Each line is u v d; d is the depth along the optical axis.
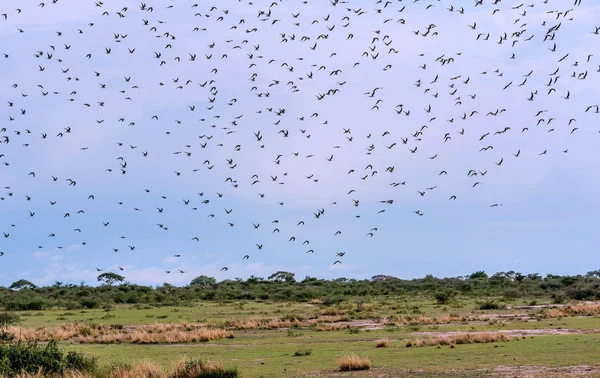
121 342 43.62
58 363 25.94
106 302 86.31
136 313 70.56
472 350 32.78
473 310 65.75
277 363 31.19
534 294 90.56
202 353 36.50
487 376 25.06
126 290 110.25
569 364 26.88
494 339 36.81
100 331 50.41
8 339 31.66
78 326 50.66
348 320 58.12
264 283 132.75
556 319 51.72
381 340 39.12
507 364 27.72
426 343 36.50
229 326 54.59
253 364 31.08
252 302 89.50
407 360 30.25
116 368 26.14
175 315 67.62
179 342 43.25
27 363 25.70
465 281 123.88
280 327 53.09
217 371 25.80
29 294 94.50
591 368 25.58
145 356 35.25
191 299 95.69
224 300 93.88
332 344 39.62
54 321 60.97
